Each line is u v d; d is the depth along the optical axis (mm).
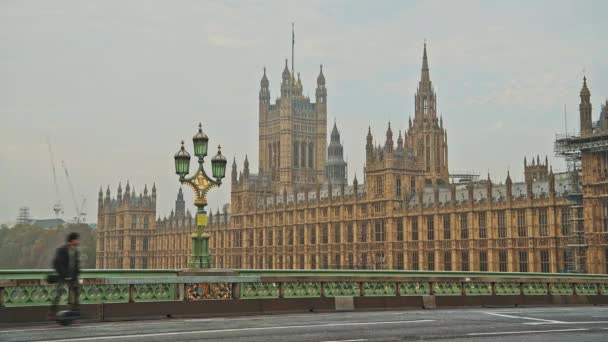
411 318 32125
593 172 102562
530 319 31938
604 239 100250
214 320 31141
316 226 172625
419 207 141750
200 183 38312
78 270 28234
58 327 28047
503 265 123000
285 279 35500
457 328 27875
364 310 37500
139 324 29281
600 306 44000
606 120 105375
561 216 113250
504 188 131750
